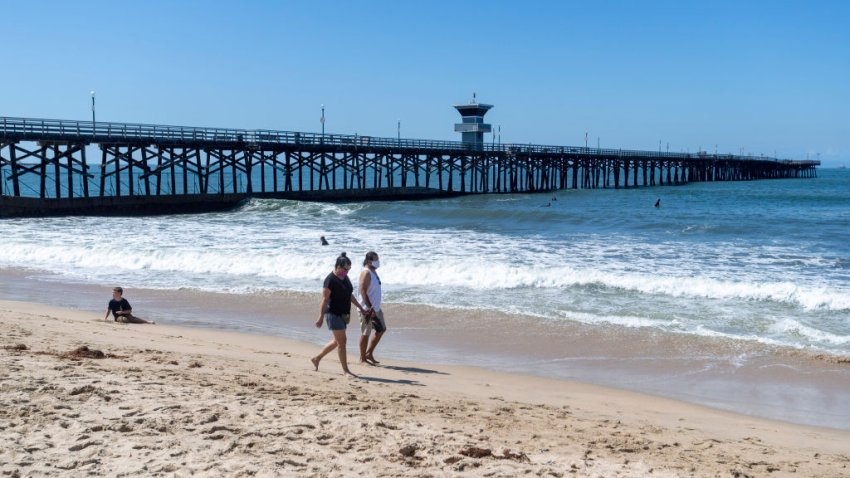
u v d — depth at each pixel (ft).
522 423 25.38
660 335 45.11
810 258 78.07
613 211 145.28
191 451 18.22
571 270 65.31
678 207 162.61
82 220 122.83
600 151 272.72
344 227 114.62
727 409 32.04
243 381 27.73
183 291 61.00
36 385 23.24
